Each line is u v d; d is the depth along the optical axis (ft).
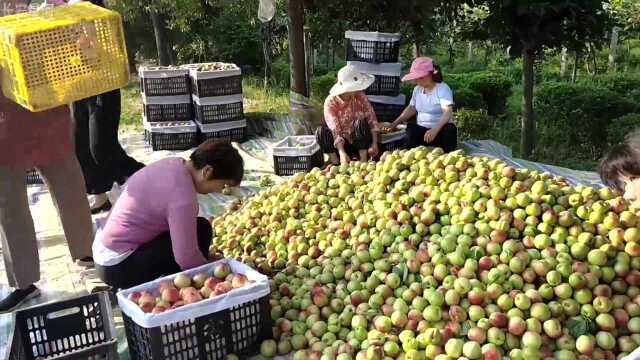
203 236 12.71
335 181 15.26
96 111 17.44
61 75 10.98
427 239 12.05
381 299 11.25
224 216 16.71
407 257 11.64
